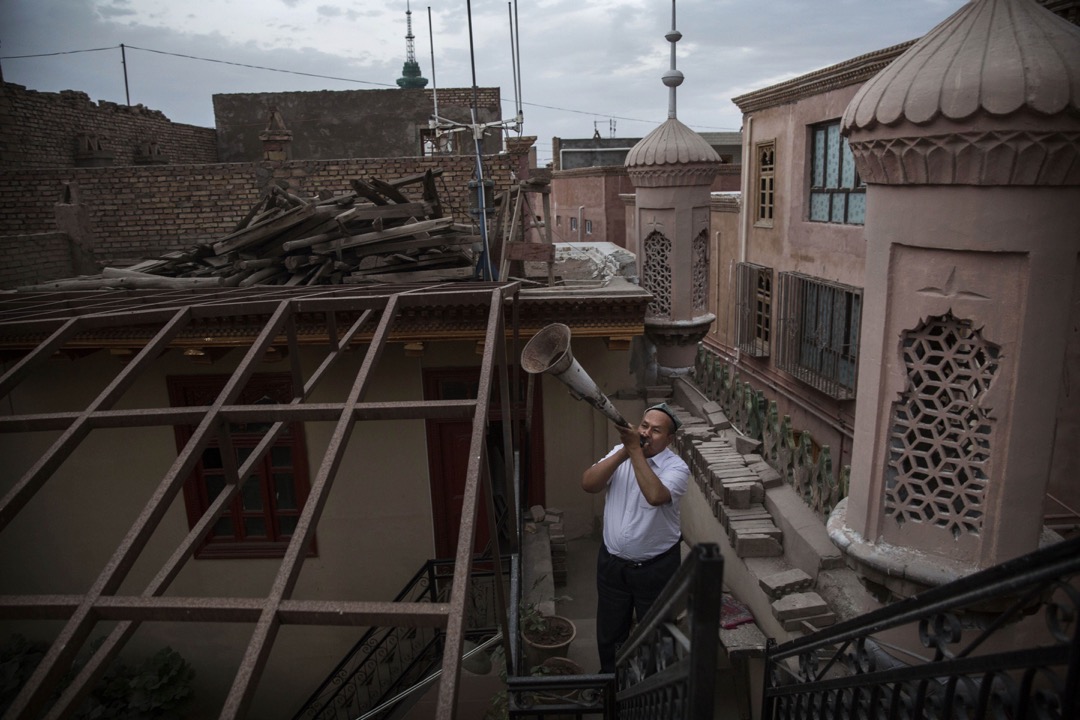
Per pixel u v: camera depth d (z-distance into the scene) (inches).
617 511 142.6
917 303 124.1
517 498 183.2
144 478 282.8
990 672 62.1
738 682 195.0
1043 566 52.2
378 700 251.0
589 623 240.4
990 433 121.5
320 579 292.2
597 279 302.8
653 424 139.7
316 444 278.4
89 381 275.4
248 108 704.4
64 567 291.3
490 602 279.3
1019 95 102.5
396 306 144.7
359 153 716.0
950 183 114.0
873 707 87.0
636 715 100.3
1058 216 109.5
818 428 494.0
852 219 433.4
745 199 592.4
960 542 127.2
